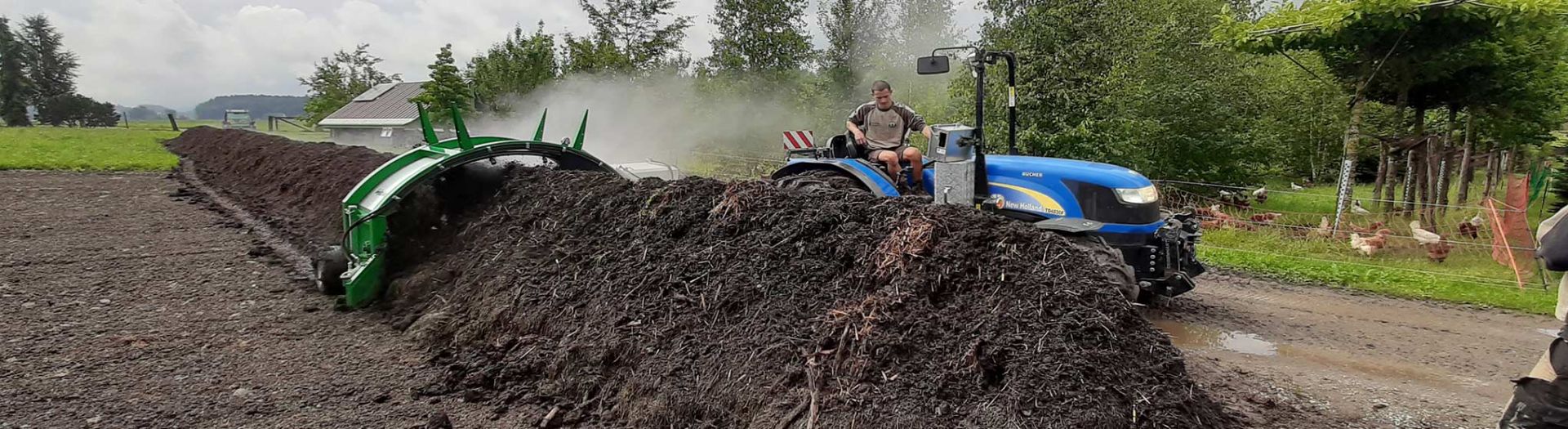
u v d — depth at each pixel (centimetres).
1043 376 306
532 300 466
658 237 482
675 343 390
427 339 479
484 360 438
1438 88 1148
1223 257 843
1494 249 835
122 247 774
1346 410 417
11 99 5831
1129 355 321
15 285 610
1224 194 1299
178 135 3030
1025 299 338
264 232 873
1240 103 1436
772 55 2252
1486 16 898
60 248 760
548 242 529
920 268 367
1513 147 1388
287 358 456
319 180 1001
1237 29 1063
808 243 421
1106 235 562
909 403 313
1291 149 1911
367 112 3397
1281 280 750
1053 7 1266
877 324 344
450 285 538
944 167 602
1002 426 296
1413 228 941
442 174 623
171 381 418
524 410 387
